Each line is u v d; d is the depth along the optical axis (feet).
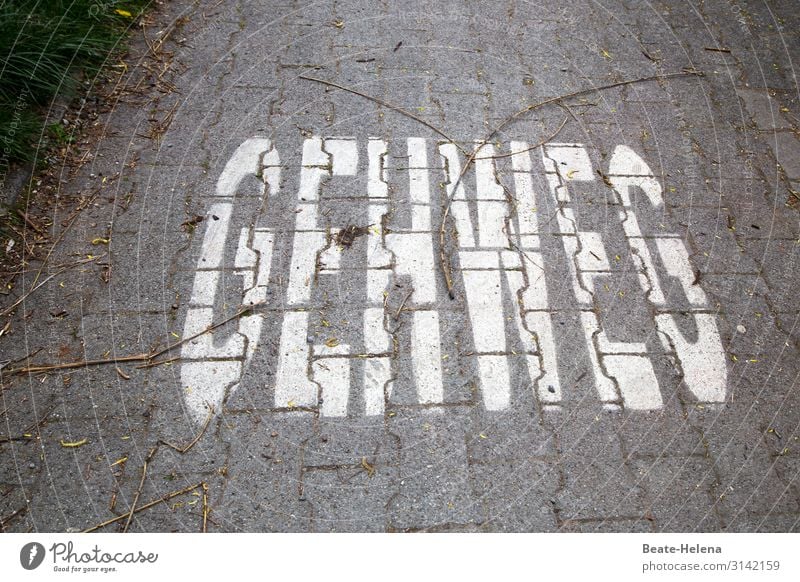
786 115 13.53
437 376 9.18
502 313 9.95
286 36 14.64
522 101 13.41
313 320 9.77
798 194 12.02
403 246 10.77
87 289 10.00
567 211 11.46
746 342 9.81
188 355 9.30
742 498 8.20
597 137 12.77
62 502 7.89
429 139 12.51
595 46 14.84
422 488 8.12
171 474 8.16
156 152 12.03
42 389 8.86
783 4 16.42
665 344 9.71
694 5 16.21
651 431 8.76
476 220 11.22
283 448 8.42
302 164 11.96
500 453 8.46
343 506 7.95
